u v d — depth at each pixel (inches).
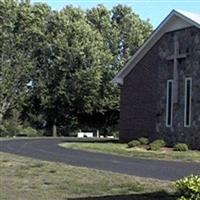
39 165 764.0
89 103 2588.6
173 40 1435.8
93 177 637.9
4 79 2532.0
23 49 2586.1
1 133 2389.3
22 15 2586.1
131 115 1578.5
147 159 993.5
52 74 2598.4
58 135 2635.3
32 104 2632.9
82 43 2596.0
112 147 1267.2
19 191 531.5
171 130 1425.9
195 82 1355.8
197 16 1403.8
